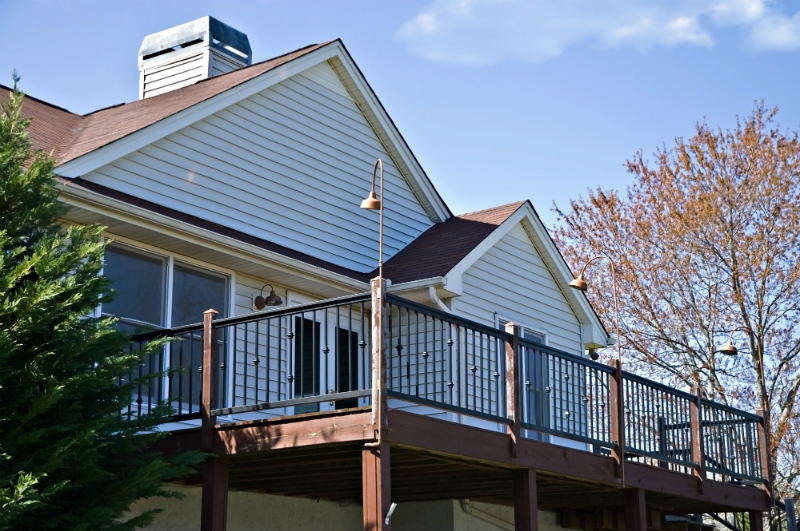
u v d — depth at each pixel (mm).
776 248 24172
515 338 9648
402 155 15250
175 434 8891
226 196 12477
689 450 12562
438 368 12844
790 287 23984
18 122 8078
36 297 6895
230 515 11008
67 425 7336
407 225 15297
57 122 13469
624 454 10922
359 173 14656
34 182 7691
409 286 12656
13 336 6965
